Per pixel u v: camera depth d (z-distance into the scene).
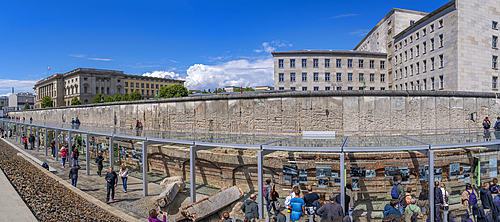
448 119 16.22
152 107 22.41
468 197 8.37
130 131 16.27
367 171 10.29
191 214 8.77
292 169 10.91
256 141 10.66
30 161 17.38
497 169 10.72
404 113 15.30
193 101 19.39
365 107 14.95
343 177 8.04
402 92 15.19
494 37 32.88
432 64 36.09
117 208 9.71
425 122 15.68
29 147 27.75
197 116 19.16
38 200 8.44
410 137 10.75
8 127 40.31
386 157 10.28
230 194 10.07
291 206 7.93
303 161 10.71
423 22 38.06
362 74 49.44
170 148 14.59
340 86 48.84
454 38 31.81
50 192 9.77
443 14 33.75
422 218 8.16
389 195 10.23
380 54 49.88
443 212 7.88
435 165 10.40
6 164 12.25
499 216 7.63
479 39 31.91
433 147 8.09
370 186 10.28
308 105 15.42
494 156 10.66
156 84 128.75
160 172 15.48
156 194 11.47
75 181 12.40
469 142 8.73
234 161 12.20
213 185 13.00
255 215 7.98
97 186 12.80
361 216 8.62
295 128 15.62
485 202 7.99
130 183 13.52
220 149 12.93
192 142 10.37
